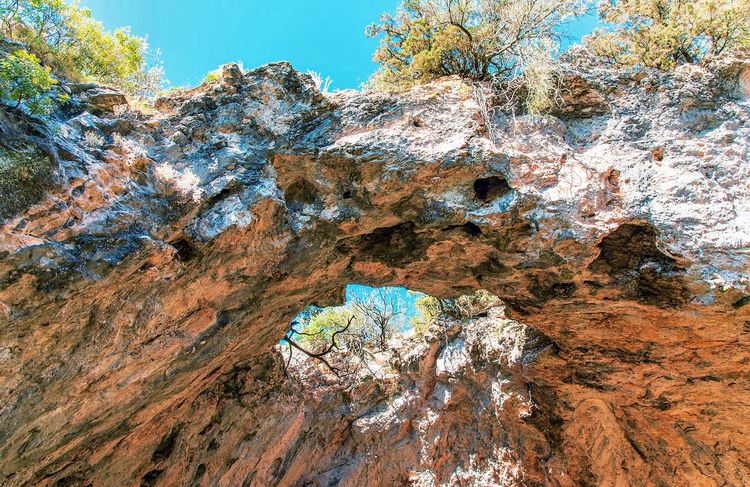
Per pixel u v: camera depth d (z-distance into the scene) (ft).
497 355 38.04
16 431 15.88
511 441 38.37
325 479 42.63
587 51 22.40
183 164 18.10
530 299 25.53
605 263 21.44
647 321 23.79
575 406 33.04
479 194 20.35
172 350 20.11
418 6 24.70
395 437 43.75
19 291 13.37
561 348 30.07
